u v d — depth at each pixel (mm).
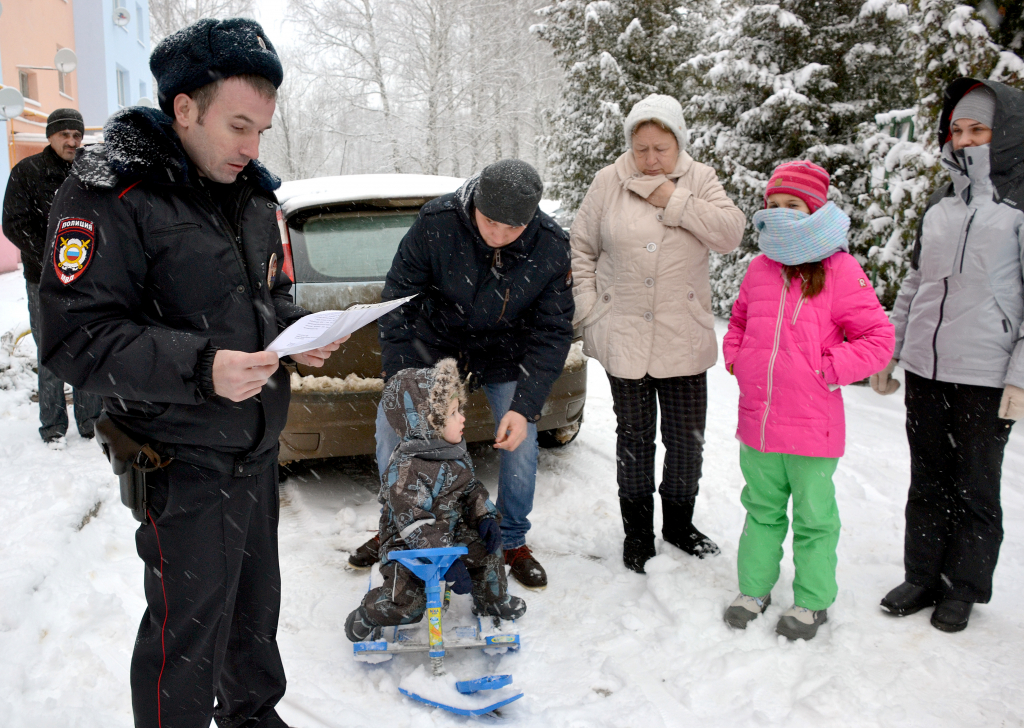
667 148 2988
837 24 9141
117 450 1609
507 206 2529
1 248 14125
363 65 24938
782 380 2639
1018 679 2502
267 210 1825
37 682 2414
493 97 24609
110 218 1491
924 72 5656
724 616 2865
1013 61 4977
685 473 3336
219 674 1800
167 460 1649
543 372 2922
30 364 6059
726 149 9320
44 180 4391
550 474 4410
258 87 1540
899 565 3336
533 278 2869
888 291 6453
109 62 20578
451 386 2572
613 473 4414
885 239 6895
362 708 2410
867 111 8859
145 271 1558
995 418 2674
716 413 5641
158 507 1668
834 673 2529
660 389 3295
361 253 3730
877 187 7035
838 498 4062
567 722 2309
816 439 2594
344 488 4254
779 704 2404
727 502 3982
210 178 1675
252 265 1741
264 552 1931
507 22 23938
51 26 17484
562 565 3379
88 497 3779
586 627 2865
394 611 2584
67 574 3096
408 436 2621
